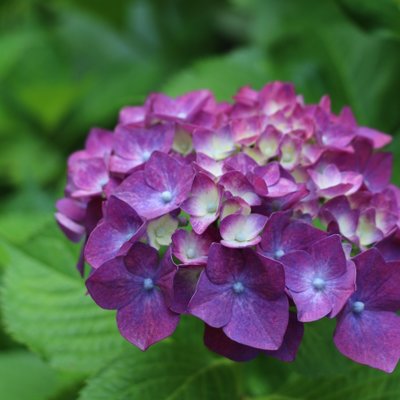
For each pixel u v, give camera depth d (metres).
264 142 0.64
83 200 0.67
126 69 1.28
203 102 0.68
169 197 0.62
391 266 0.60
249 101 0.68
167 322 0.60
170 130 0.65
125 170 0.64
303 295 0.60
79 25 1.36
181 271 0.60
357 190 0.64
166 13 1.33
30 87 1.20
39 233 0.76
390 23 0.80
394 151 0.82
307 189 0.62
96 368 0.72
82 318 0.73
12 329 0.73
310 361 0.66
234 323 0.60
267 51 0.91
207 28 1.32
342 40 0.90
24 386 0.82
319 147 0.65
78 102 1.26
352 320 0.61
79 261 0.67
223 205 0.61
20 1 1.45
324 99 0.68
